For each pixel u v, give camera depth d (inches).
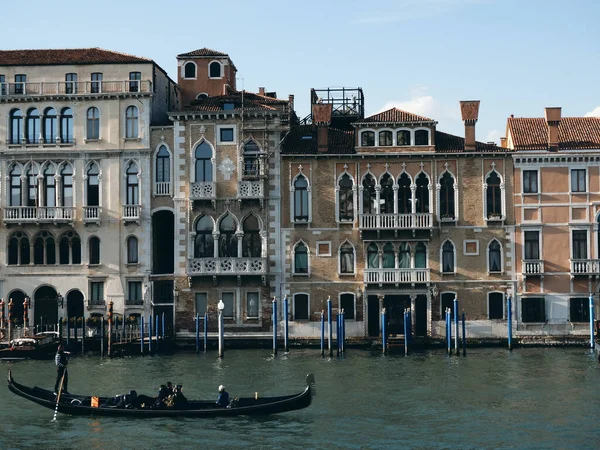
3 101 2130.9
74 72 2144.4
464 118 2091.5
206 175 2112.5
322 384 1598.2
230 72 2464.3
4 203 2133.4
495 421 1343.5
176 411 1373.0
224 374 1702.8
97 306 2118.6
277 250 2097.7
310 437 1273.4
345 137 2167.8
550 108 2082.9
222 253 2107.5
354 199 2091.5
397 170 2094.0
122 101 2126.0
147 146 2114.9
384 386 1578.5
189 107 2148.1
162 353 1996.8
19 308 2140.7
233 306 2102.6
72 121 2133.4
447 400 1471.5
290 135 2191.2
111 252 2119.8
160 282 2121.1
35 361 1876.2
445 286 2081.7
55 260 2134.6
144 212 2114.9
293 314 2094.0
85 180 2128.4
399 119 2097.7
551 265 2076.8
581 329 2066.9
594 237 2071.9
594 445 1229.1
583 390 1536.7
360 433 1289.4
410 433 1286.9
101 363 1845.5
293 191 2103.8
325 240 2095.2
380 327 2081.7
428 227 2062.0
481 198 2084.2
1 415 1403.8
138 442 1262.3
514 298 2075.5
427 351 1987.0
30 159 2128.4
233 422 1353.3
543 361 1828.2
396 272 2068.2
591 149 2073.1
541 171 2082.9
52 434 1301.7
